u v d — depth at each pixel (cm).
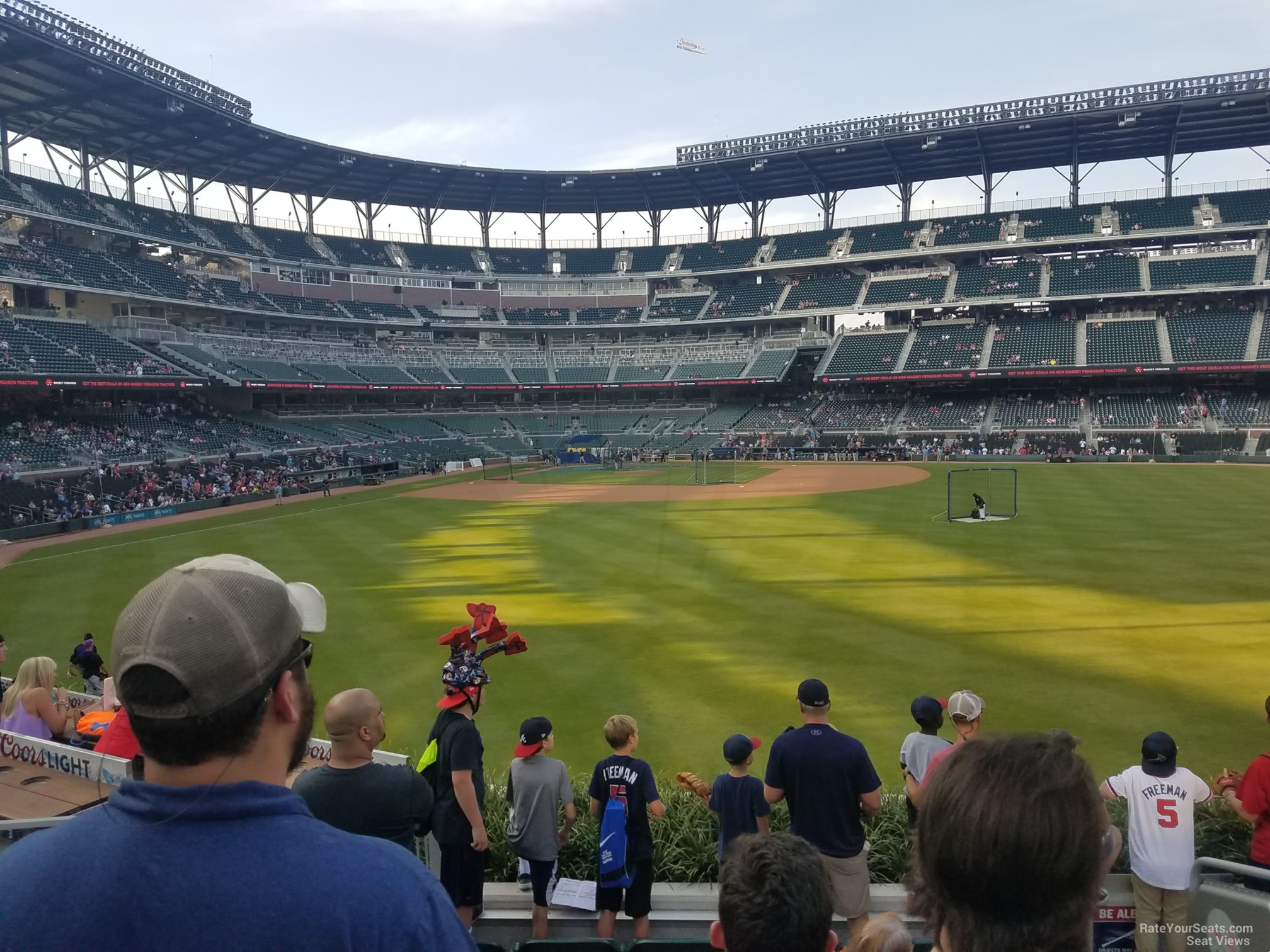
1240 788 739
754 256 9869
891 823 900
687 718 1503
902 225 9256
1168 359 7275
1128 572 2612
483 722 1505
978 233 8781
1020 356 7888
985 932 209
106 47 5881
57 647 2097
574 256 10512
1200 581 2473
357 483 6706
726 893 324
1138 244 8431
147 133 6856
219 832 196
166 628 201
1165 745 695
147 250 7825
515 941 761
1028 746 224
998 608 2209
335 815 457
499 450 9019
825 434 8469
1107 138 7869
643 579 2719
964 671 1705
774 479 6359
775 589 2511
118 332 6669
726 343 9675
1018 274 8462
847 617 2159
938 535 3462
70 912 181
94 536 4197
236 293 8194
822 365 8744
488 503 5234
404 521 4434
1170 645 1841
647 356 9844
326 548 3559
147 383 6072
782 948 306
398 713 1563
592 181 9350
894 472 6531
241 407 7712
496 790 1016
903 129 8012
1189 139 7906
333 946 182
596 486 6241
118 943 178
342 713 479
